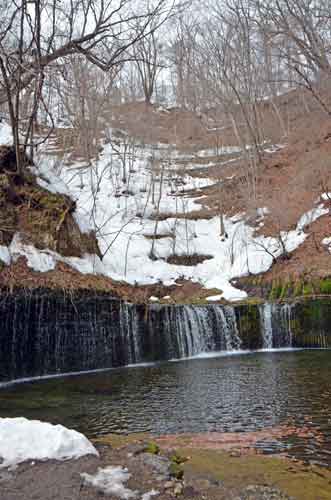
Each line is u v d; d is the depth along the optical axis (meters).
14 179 15.93
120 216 25.50
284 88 40.75
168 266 22.25
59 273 15.00
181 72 39.78
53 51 15.30
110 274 18.67
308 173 25.47
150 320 16.09
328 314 17.28
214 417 8.27
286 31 23.48
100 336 14.67
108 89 28.03
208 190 29.06
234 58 36.16
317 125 31.12
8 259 13.89
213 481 5.32
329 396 9.43
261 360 14.76
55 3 14.39
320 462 6.02
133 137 31.69
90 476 5.04
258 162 29.95
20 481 4.89
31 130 16.72
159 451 6.24
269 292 19.36
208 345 17.39
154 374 12.96
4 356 12.41
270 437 7.08
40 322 13.35
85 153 28.86
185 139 35.66
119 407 9.16
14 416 8.57
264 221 24.31
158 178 30.34
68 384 11.70
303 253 20.44
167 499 4.67
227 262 22.50
